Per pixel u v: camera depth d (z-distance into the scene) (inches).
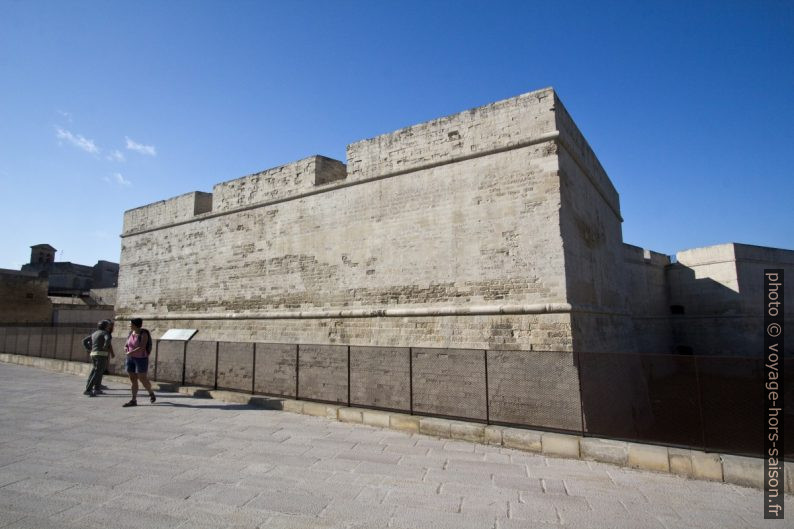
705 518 201.2
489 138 521.3
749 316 938.1
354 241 615.5
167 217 909.2
